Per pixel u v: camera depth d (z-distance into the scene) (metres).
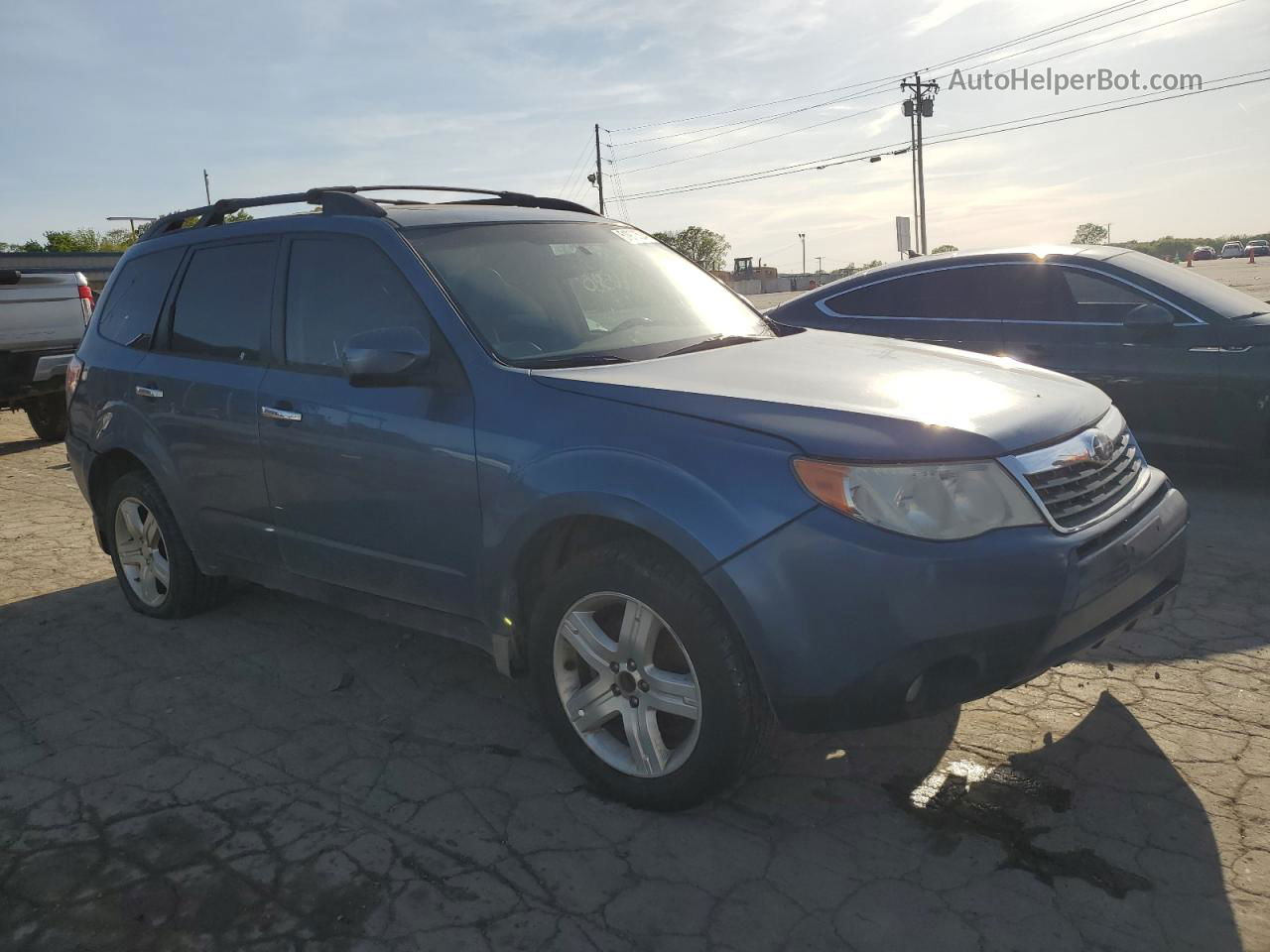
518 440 3.06
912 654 2.51
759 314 4.27
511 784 3.17
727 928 2.46
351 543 3.64
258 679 4.05
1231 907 2.45
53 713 3.80
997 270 6.85
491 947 2.41
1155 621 4.25
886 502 2.54
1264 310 6.35
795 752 3.29
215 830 2.95
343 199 3.86
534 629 3.12
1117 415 3.34
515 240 3.85
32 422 11.00
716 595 2.68
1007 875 2.62
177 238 4.60
